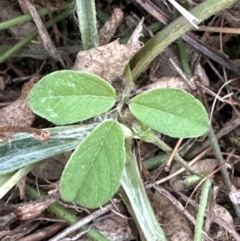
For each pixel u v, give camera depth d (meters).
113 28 0.09
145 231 0.09
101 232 0.09
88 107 0.07
